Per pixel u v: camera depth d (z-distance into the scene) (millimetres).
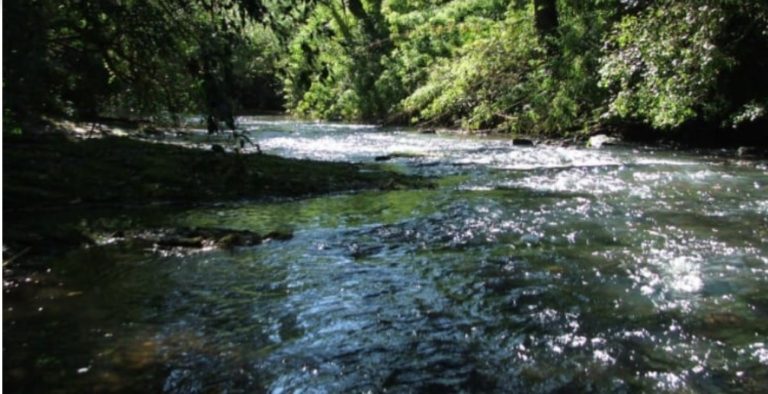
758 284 5422
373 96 26484
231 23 4473
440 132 21500
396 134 21078
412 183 10992
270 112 34812
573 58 17656
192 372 3904
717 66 13031
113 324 4637
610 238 7023
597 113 17141
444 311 4941
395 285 5562
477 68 20594
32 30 4371
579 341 4359
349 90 27547
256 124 26250
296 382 3797
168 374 3869
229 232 7234
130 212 8555
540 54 19391
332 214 8594
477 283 5586
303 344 4340
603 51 16375
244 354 4176
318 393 3674
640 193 9695
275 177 10875
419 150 16156
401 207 9016
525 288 5434
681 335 4426
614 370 3930
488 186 10703
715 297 5148
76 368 3912
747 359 4043
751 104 13984
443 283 5602
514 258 6336
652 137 16719
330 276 5816
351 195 10039
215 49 4430
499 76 20250
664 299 5125
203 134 18219
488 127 20953
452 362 4066
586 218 8031
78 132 13914
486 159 14219
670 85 13430
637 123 16609
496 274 5832
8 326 4539
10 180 9250
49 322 4637
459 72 20984
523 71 19984
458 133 20969
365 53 26609
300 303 5121
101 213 8398
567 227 7570
